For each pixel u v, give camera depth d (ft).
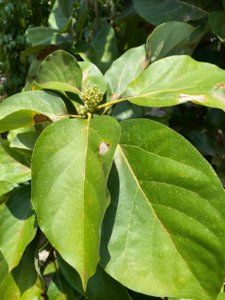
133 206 0.71
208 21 1.12
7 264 0.85
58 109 0.84
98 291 0.85
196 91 0.76
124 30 1.44
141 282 0.66
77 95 0.91
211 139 1.19
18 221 0.87
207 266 0.65
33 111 0.78
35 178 0.69
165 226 0.69
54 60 0.92
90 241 0.62
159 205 0.70
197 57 1.28
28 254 0.90
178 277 0.65
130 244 0.69
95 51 1.27
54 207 0.66
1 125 0.80
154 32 0.95
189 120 1.28
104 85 0.92
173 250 0.67
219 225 0.66
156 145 0.71
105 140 0.69
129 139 0.74
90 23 1.54
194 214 0.67
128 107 1.07
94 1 1.48
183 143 0.69
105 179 0.63
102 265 0.68
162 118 1.06
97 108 0.84
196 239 0.66
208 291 0.64
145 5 1.21
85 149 0.70
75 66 0.91
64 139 0.71
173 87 0.79
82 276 0.60
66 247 0.63
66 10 1.44
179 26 0.96
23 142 0.90
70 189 0.67
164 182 0.70
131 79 0.95
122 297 0.85
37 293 0.89
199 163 0.68
